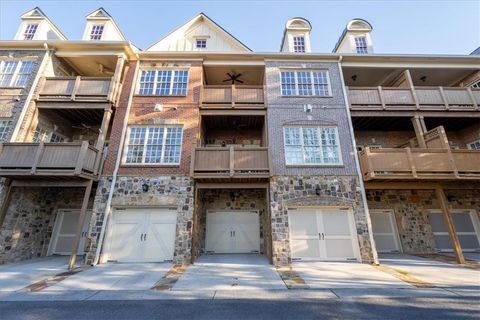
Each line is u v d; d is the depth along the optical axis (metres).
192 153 8.95
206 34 12.95
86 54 10.56
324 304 4.70
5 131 9.08
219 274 6.94
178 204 8.95
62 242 10.34
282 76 11.12
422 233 10.78
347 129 10.05
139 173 9.26
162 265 8.06
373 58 11.10
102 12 12.27
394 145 11.95
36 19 11.48
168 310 4.46
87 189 8.55
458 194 11.48
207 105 10.38
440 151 8.90
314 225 9.11
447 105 10.24
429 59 11.09
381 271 7.21
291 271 7.29
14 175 7.99
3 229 8.17
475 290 5.38
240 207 10.97
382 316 4.12
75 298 5.07
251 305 4.67
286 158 9.63
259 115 10.49
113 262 8.41
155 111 10.17
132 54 10.84
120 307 4.60
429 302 4.73
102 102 9.77
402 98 10.49
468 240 10.91
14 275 6.80
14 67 10.13
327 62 11.26
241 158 9.03
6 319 4.08
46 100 9.57
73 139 11.44
